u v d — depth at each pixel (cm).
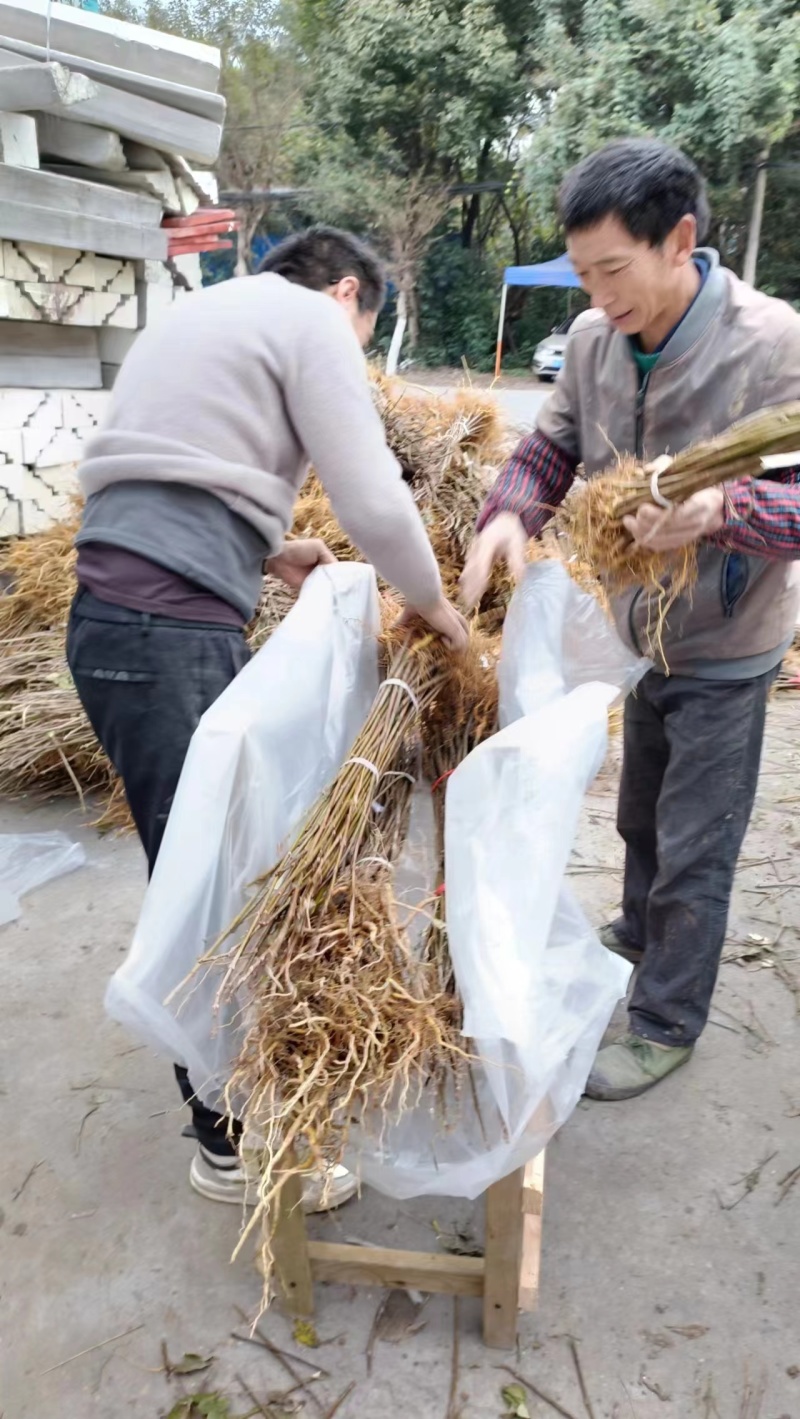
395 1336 171
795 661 480
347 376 156
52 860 312
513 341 2341
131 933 279
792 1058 236
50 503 432
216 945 142
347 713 187
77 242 407
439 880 163
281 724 152
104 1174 204
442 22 1980
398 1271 168
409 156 2242
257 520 162
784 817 347
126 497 160
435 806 179
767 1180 202
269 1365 166
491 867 138
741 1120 217
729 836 207
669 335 176
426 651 183
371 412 158
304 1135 132
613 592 186
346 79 2078
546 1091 139
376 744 163
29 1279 181
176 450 156
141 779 168
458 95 2069
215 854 139
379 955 141
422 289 2303
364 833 158
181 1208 196
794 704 445
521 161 2022
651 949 224
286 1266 166
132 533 158
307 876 146
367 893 150
